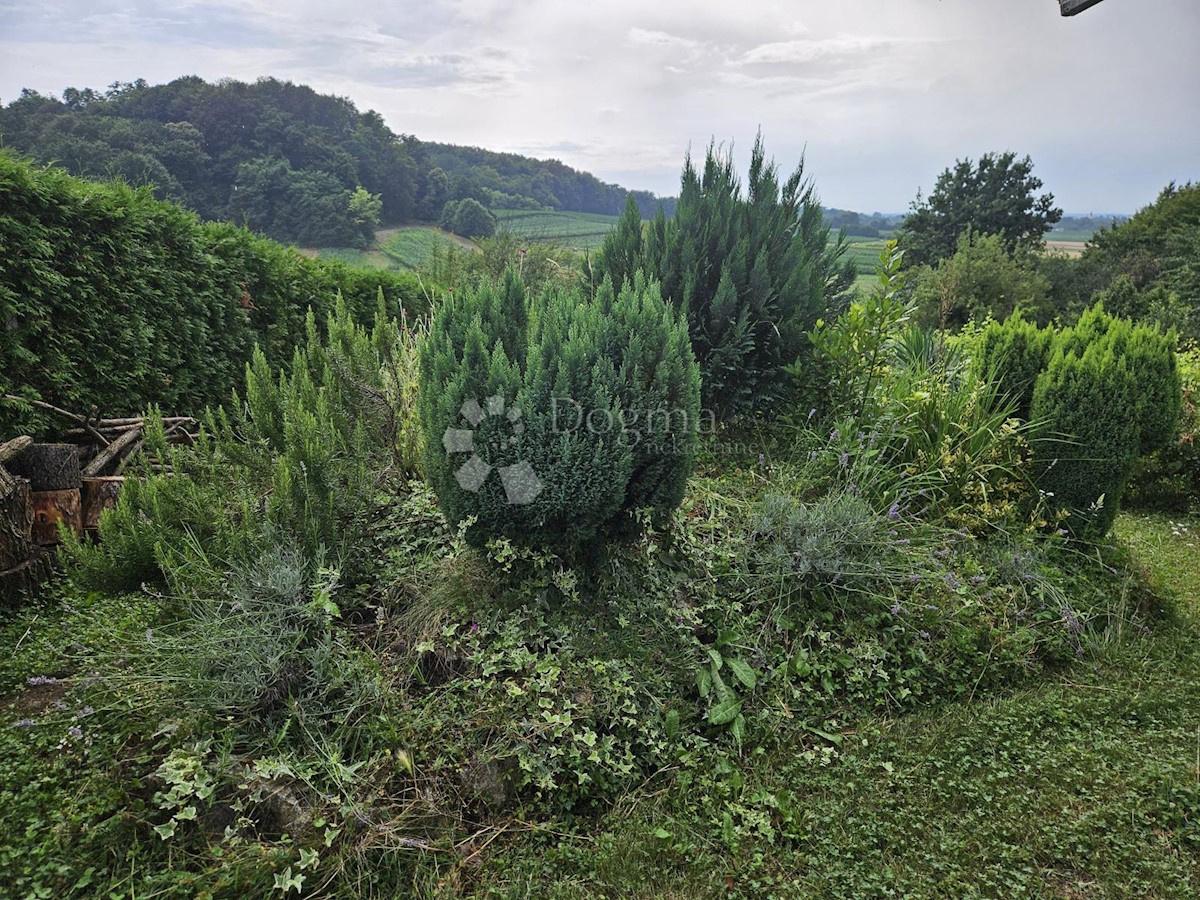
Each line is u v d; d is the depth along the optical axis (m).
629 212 5.55
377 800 2.43
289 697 2.62
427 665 2.96
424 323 5.70
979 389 4.95
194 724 2.51
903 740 3.02
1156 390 4.52
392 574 3.35
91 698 2.68
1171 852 2.47
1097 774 2.86
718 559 3.71
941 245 31.84
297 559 2.93
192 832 2.28
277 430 3.93
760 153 5.41
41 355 4.47
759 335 5.08
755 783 2.79
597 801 2.66
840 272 5.79
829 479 4.36
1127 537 5.88
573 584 3.21
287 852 2.19
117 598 3.43
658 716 2.92
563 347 3.01
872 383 4.91
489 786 2.55
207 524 3.27
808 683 3.27
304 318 7.62
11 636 3.12
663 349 3.17
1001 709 3.24
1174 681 3.54
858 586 3.64
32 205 4.50
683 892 2.27
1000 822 2.59
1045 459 4.63
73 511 3.80
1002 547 4.24
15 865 2.08
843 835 2.52
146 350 5.18
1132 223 31.62
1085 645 3.77
